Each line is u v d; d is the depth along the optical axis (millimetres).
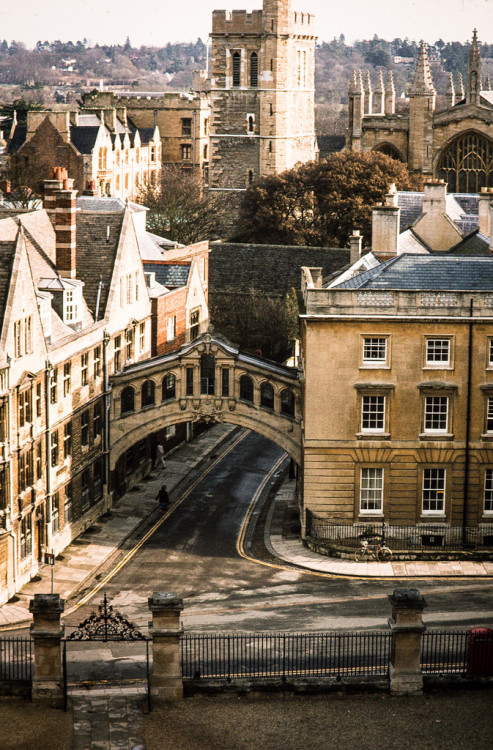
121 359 82250
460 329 71875
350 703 47781
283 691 48500
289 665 51688
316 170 164125
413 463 73188
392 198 103875
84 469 75938
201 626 58438
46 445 68812
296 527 77812
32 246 78062
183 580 67375
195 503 83125
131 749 44344
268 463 93812
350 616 59906
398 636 48312
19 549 65500
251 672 50688
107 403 79188
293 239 161500
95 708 47500
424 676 48719
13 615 61344
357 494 73750
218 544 74375
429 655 52844
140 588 66000
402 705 47562
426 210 97812
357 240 96312
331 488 73750
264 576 67875
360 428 73000
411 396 72625
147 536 75938
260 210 164625
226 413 79250
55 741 44875
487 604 61438
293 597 63750
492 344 72188
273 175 171500
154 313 90500
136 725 46125
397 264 76062
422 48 184375
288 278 137750
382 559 70125
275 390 77938
